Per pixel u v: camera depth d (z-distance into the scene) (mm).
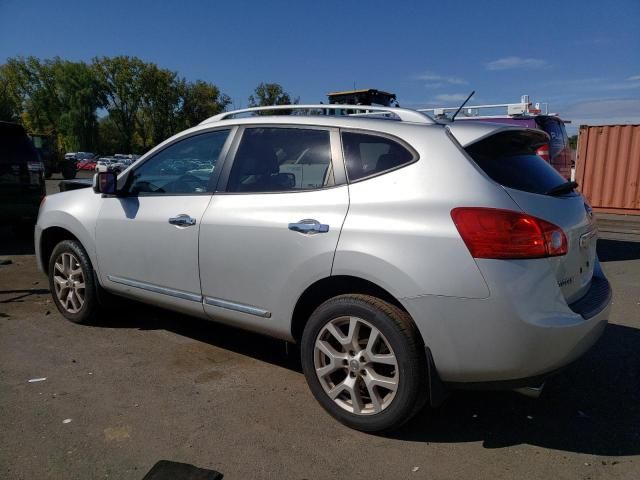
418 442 3008
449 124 3146
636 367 4070
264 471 2713
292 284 3229
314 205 3195
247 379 3770
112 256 4340
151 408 3328
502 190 2795
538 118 8203
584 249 3141
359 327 3041
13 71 78562
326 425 3166
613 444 3016
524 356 2662
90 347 4309
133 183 4336
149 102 79938
